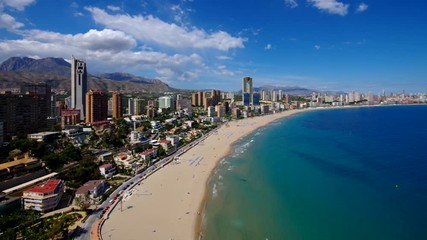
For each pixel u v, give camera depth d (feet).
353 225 212.02
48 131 535.19
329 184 302.45
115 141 513.45
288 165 387.34
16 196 267.59
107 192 293.02
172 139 552.41
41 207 248.32
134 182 330.75
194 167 398.01
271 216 236.63
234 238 205.87
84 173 333.21
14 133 503.20
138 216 241.14
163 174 364.38
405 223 209.67
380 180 305.53
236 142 593.83
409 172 329.72
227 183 322.96
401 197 256.73
